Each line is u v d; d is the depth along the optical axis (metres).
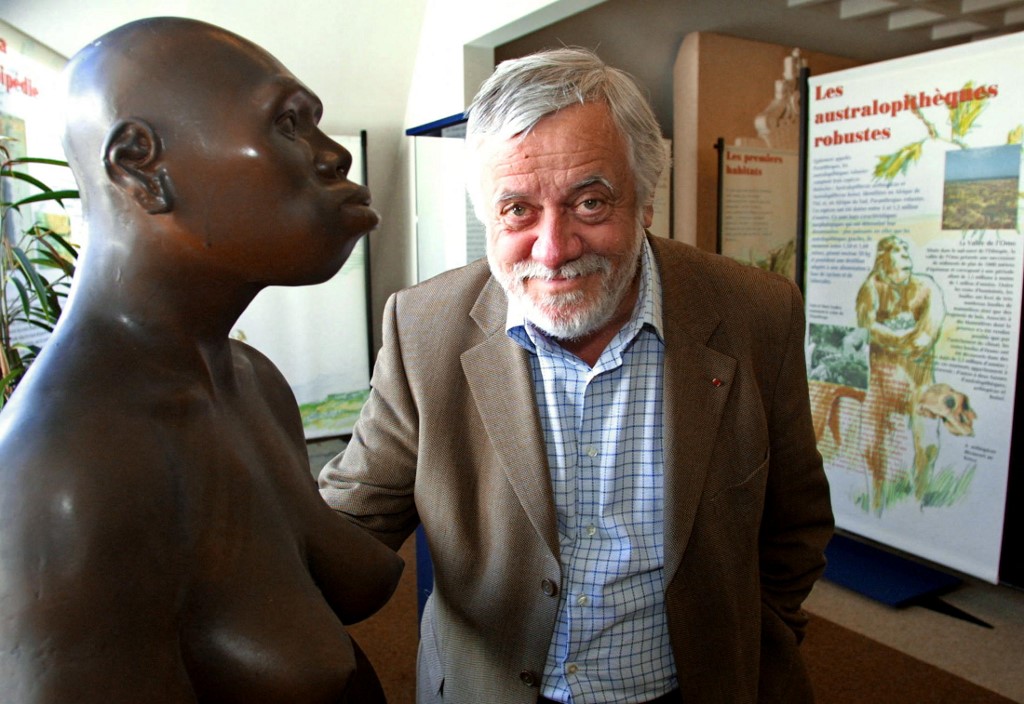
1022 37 2.46
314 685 0.56
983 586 3.09
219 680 0.54
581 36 4.33
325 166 0.55
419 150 3.92
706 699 1.09
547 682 1.11
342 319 4.33
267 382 0.70
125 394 0.51
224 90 0.51
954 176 2.66
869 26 5.21
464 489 1.12
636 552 1.08
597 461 1.10
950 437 2.77
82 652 0.44
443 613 1.15
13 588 0.44
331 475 1.23
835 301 3.06
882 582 3.04
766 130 4.68
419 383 1.15
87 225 0.53
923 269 2.78
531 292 1.02
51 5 2.90
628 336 1.08
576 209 0.98
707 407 1.09
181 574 0.51
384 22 4.00
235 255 0.53
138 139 0.50
